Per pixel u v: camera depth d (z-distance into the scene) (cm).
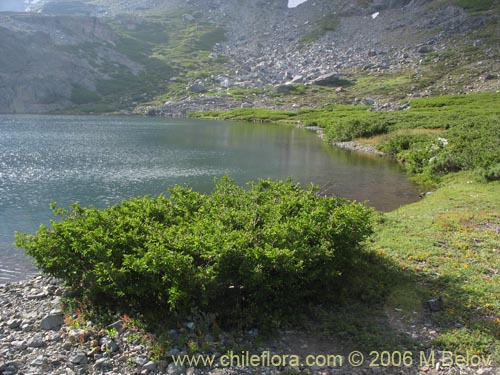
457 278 1077
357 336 836
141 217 1117
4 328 896
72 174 3231
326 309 943
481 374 729
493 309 927
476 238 1394
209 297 868
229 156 4316
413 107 8512
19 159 3884
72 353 785
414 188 2773
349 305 957
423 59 13762
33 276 1367
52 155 4156
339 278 1006
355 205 1170
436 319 891
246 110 11162
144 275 858
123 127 7775
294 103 11656
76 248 925
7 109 12456
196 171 3444
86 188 2781
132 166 3619
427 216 1712
